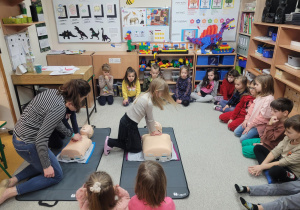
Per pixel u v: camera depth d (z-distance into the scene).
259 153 2.11
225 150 2.43
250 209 1.62
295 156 1.76
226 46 3.82
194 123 3.01
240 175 2.05
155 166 1.25
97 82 3.96
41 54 3.51
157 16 3.75
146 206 1.27
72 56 3.62
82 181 1.97
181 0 3.66
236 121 2.77
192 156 2.32
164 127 2.89
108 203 1.23
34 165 1.76
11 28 2.79
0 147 2.06
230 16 3.78
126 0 3.65
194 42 3.83
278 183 1.91
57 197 1.80
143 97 2.12
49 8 3.69
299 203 1.61
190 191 1.87
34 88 3.12
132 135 2.21
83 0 3.65
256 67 3.64
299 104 2.79
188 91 3.57
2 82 2.64
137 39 3.88
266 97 2.38
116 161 2.24
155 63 3.78
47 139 1.62
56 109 1.59
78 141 2.27
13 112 2.82
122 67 3.72
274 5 3.05
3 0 2.65
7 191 1.74
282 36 2.82
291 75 2.88
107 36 3.86
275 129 2.16
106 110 3.41
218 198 1.80
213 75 3.63
